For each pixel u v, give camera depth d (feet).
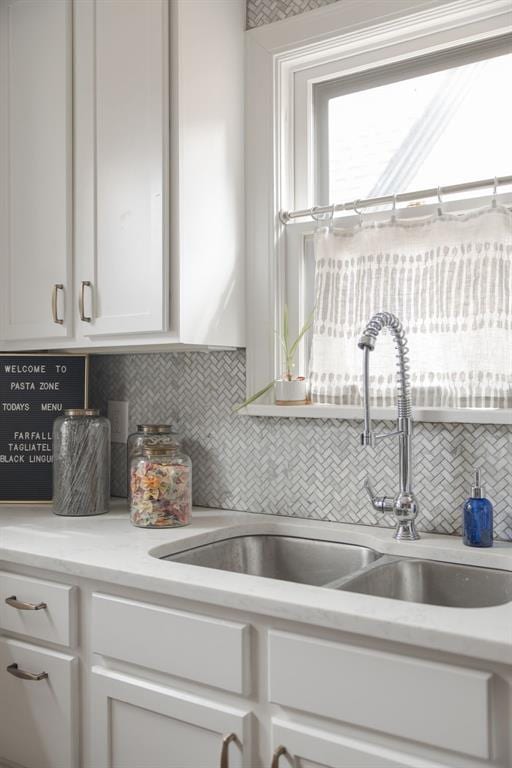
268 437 6.53
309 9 6.34
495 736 3.34
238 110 6.59
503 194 5.44
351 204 6.04
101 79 6.32
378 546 5.39
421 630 3.46
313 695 3.85
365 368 5.08
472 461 5.45
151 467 5.94
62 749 4.95
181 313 5.89
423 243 5.66
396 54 6.08
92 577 4.73
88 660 4.90
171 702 4.40
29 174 6.85
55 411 7.27
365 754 3.66
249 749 4.10
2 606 5.37
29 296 6.86
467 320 5.40
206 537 5.72
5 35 7.06
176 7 5.91
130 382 7.59
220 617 4.25
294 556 5.93
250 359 6.58
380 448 5.88
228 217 6.44
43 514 6.64
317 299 6.12
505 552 4.92
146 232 5.98
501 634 3.34
